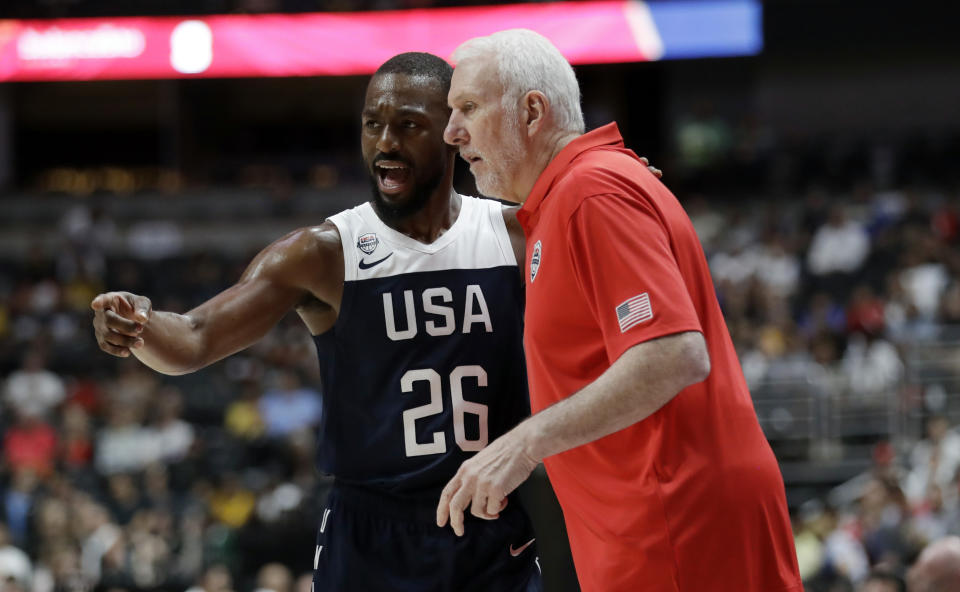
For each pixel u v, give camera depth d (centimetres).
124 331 416
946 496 1477
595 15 2955
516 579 511
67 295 2720
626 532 413
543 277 428
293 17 3041
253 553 1588
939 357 1908
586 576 441
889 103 3328
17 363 2377
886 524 1378
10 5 3075
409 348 500
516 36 444
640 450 411
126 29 3058
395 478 499
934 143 3106
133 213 3238
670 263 400
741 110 3438
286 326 2411
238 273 2792
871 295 2195
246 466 1903
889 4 3297
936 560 644
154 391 2178
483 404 504
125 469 1908
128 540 1528
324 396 518
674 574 404
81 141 3831
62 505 1603
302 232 504
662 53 2931
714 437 411
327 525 516
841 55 3341
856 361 2000
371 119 497
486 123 437
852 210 2797
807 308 2344
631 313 390
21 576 1415
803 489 1844
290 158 3741
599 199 408
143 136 3831
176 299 2661
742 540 408
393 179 497
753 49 2927
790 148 3198
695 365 383
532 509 653
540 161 445
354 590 502
